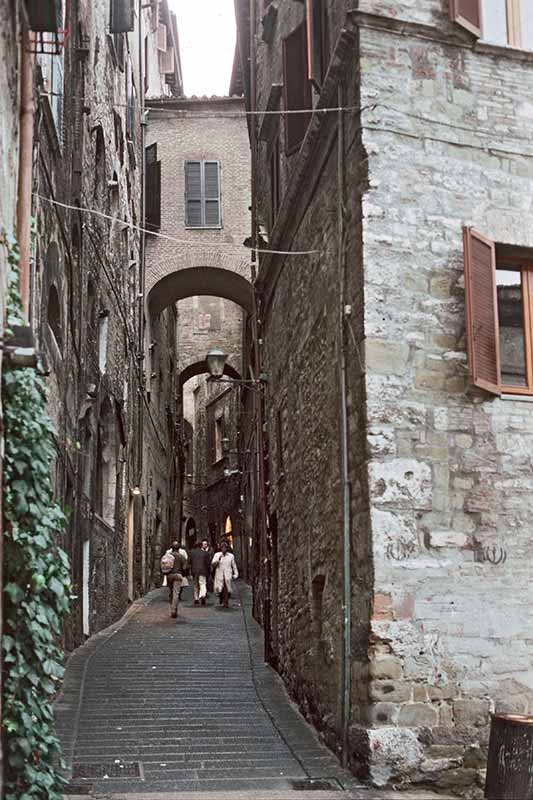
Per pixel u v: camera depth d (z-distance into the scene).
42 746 6.36
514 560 8.47
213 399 41.84
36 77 8.70
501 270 9.23
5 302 6.59
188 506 46.78
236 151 25.56
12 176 7.05
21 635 6.32
